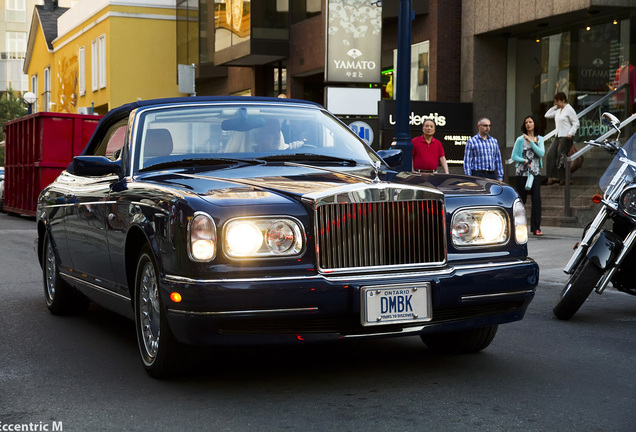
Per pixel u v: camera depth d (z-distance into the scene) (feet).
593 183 54.49
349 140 21.77
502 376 17.54
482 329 18.94
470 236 17.08
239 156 20.13
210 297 15.43
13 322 24.71
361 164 20.48
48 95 174.50
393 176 18.40
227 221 15.71
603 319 24.43
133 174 19.67
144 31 131.75
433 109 67.92
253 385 17.07
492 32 68.28
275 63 95.81
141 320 18.28
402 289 16.19
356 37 57.26
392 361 18.99
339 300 15.83
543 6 62.23
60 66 163.32
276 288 15.52
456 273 16.57
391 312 16.11
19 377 18.10
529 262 17.53
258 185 17.02
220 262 15.65
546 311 25.81
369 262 16.28
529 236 48.21
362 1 57.06
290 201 16.15
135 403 15.97
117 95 130.93
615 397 15.90
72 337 22.40
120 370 18.57
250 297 15.44
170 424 14.66
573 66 64.59
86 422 14.87
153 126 20.57
